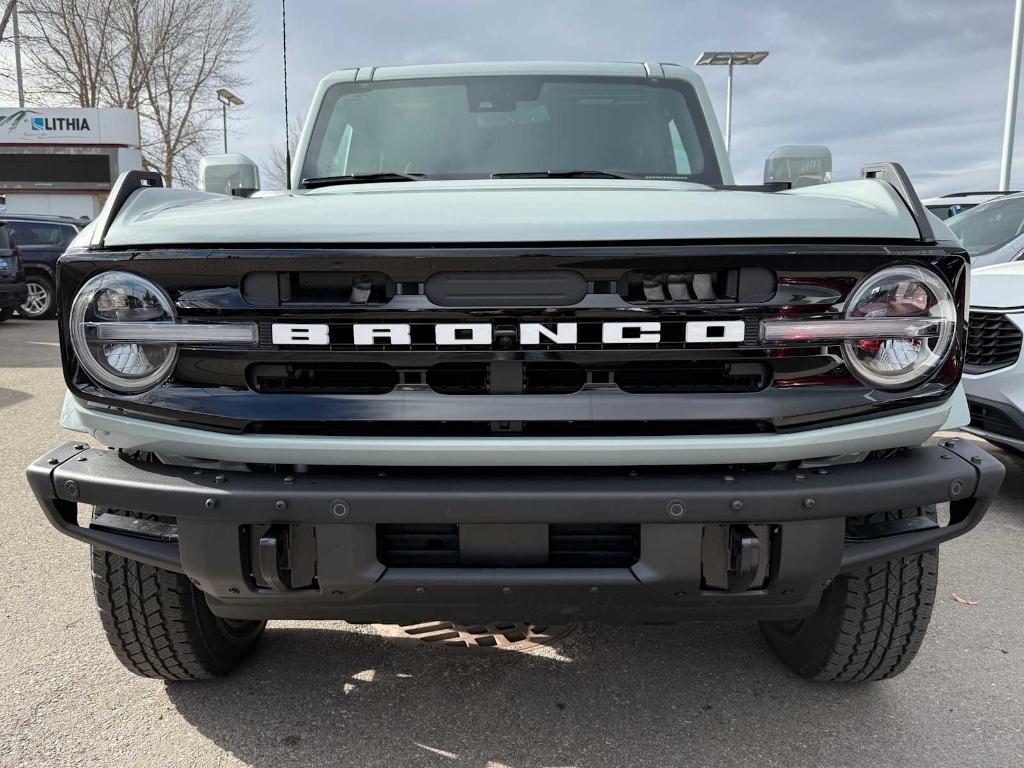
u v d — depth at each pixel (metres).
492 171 3.07
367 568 1.76
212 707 2.39
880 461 1.84
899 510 1.92
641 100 3.20
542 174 2.93
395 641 2.80
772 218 1.75
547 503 1.69
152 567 2.18
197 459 1.83
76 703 2.41
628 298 1.71
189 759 2.15
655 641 2.80
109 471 1.86
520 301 1.70
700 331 1.70
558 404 1.72
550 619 1.86
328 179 2.92
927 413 1.76
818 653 2.38
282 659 2.68
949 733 2.26
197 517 1.76
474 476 1.74
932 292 1.73
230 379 1.76
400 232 1.71
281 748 2.19
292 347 1.73
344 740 2.23
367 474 1.76
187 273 1.74
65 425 1.89
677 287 1.73
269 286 1.74
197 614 2.32
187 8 35.78
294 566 1.82
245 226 1.76
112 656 2.70
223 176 3.01
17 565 3.49
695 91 3.25
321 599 1.82
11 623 2.94
